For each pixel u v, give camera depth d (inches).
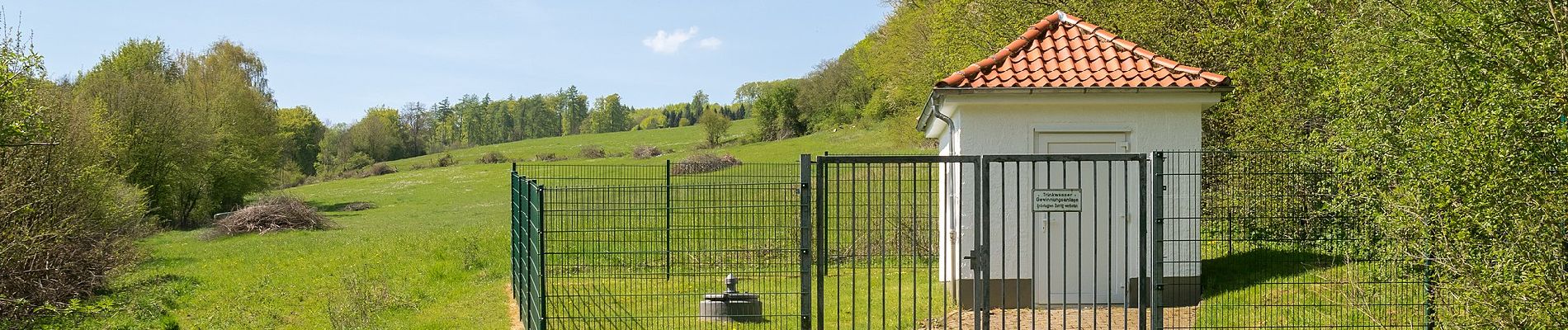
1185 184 381.4
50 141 500.1
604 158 2389.3
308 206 1141.7
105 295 531.2
